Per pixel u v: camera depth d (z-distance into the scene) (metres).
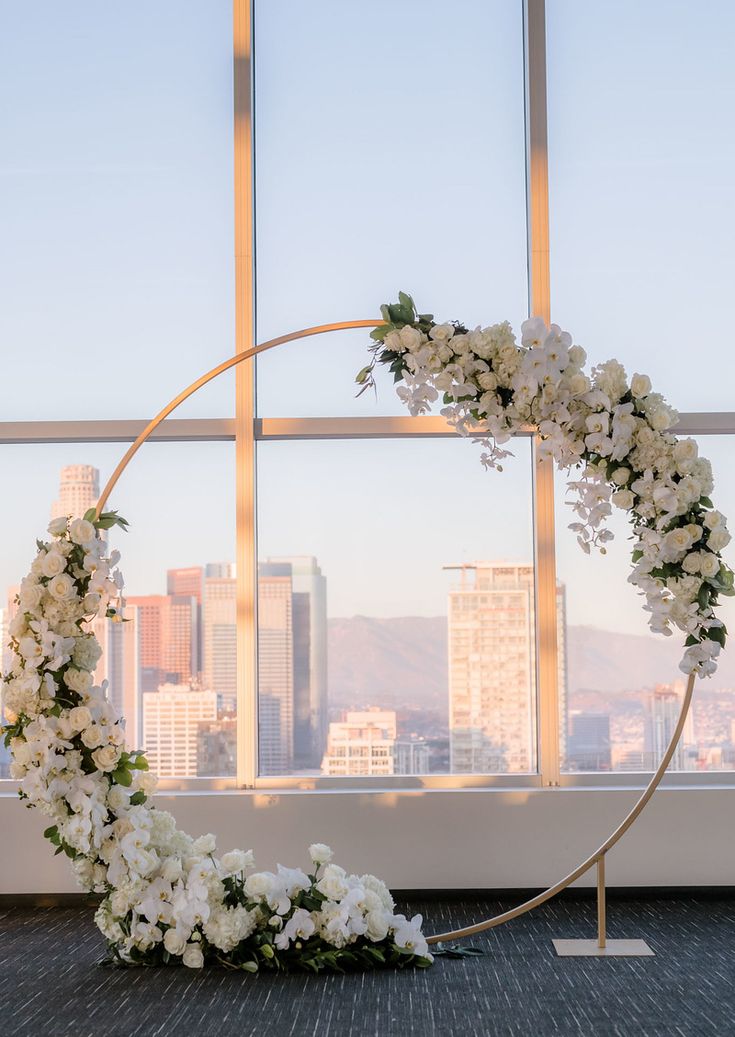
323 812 4.45
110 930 3.45
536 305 4.69
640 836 4.43
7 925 4.10
